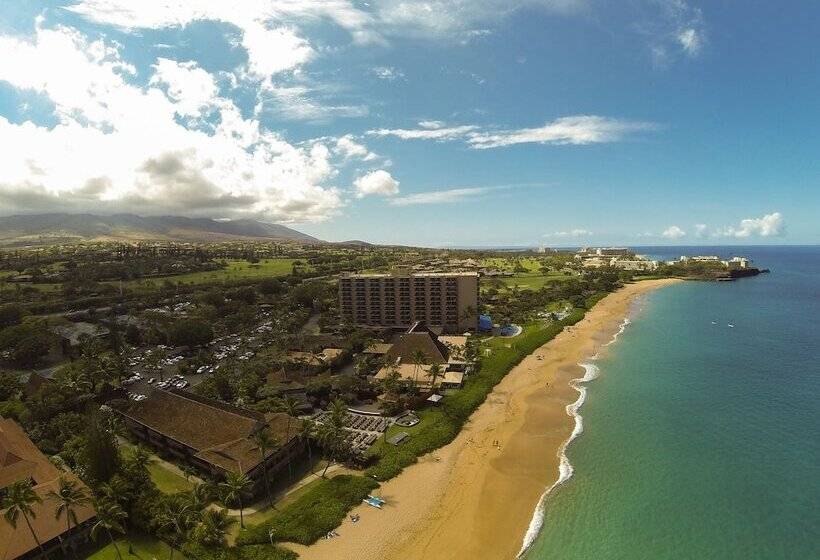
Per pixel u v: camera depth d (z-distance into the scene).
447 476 84.62
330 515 71.88
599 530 69.06
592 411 111.19
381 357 150.88
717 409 110.50
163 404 98.56
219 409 91.75
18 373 149.62
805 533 66.56
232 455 80.31
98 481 73.69
